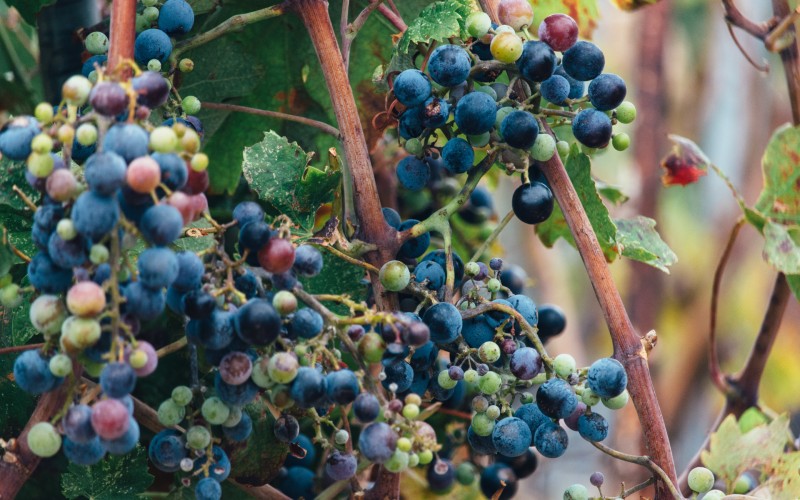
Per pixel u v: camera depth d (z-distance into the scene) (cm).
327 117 101
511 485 98
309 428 100
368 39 99
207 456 81
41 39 99
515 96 87
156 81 78
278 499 93
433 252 88
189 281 77
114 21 80
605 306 86
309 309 80
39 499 94
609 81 86
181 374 92
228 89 98
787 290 103
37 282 77
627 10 108
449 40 88
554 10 106
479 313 85
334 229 87
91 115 77
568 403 83
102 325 76
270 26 98
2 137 77
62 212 77
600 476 85
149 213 75
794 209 103
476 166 88
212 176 100
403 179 89
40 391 77
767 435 97
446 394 87
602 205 91
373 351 80
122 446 76
